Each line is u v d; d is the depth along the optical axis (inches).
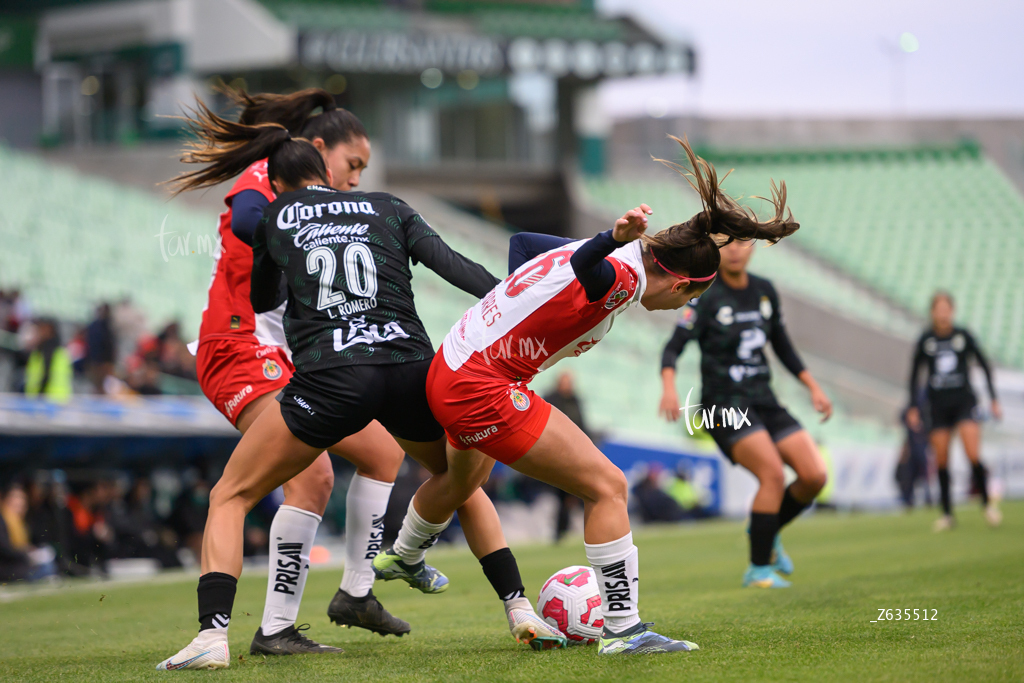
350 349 244.4
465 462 259.6
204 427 775.1
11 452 714.2
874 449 1296.8
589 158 2239.2
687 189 2263.8
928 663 214.2
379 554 297.6
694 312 433.7
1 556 595.2
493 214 2233.0
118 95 2027.6
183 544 773.3
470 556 739.4
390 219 259.1
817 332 1893.5
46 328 818.8
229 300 300.8
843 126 2463.1
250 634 334.3
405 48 1923.0
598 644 263.1
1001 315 1985.7
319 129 313.9
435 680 215.3
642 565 582.6
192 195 1717.5
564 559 652.1
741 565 556.7
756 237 239.1
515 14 2144.4
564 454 241.1
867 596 358.9
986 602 320.5
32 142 2113.7
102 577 668.1
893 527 807.7
